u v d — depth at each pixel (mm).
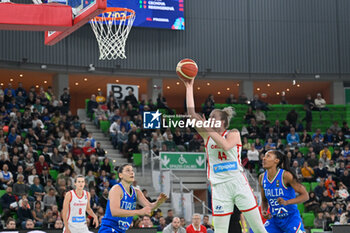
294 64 24531
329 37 24797
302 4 24781
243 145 18750
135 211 5488
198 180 17469
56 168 15773
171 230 10305
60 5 9367
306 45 24656
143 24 22891
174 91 26922
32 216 12805
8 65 21047
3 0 9250
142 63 23266
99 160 16750
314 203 15414
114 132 18953
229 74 24062
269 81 24766
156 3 23156
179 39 23766
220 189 5215
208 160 5340
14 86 25047
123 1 22453
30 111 18500
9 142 16375
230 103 22703
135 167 17500
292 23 24688
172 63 23609
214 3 24250
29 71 21938
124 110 20891
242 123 22312
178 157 17141
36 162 15031
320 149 19219
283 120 22688
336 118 23594
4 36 21000
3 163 14578
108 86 22094
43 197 14000
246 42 24328
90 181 14578
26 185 13758
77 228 9258
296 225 6348
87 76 23266
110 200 5570
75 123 18859
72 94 27484
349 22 24922
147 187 16672
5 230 9070
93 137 19344
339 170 17719
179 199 15484
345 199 15781
